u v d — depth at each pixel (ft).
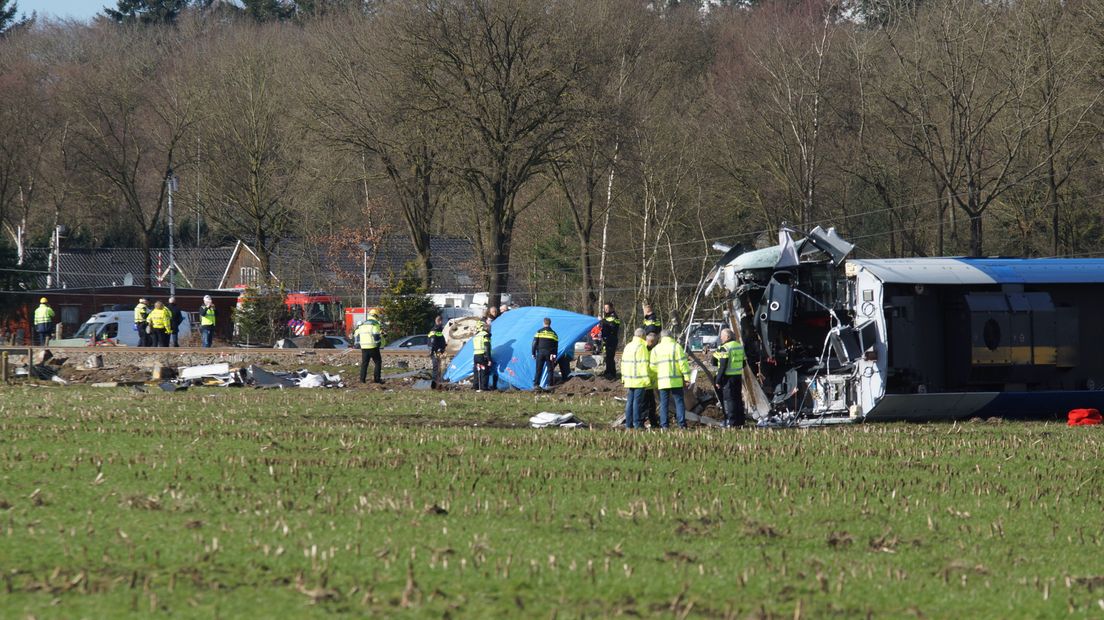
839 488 188.65
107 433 242.78
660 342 289.74
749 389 312.29
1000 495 186.80
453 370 465.06
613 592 123.03
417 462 205.16
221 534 144.25
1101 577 135.44
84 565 128.67
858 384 294.46
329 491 176.04
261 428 260.21
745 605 119.96
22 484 177.47
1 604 113.60
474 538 144.56
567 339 444.14
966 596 126.41
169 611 112.47
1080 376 305.73
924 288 299.58
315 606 115.34
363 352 455.22
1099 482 201.98
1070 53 647.97
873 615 118.52
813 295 309.42
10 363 498.69
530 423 296.71
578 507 167.94
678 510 166.91
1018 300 299.58
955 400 297.33
